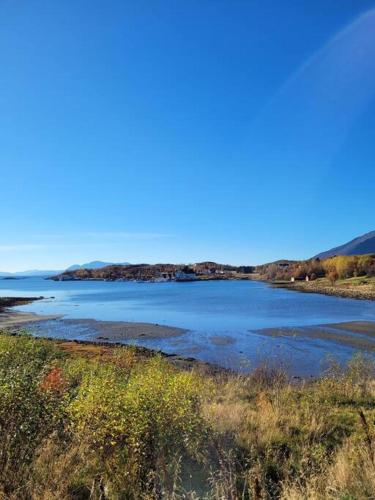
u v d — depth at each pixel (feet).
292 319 138.31
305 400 31.71
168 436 17.47
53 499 13.70
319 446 20.27
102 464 16.10
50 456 16.08
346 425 24.98
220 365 67.92
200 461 17.65
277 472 18.01
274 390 35.06
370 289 313.53
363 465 16.83
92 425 17.29
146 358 64.28
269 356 73.72
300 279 593.42
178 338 101.09
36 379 20.21
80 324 135.44
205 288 452.76
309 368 64.08
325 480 16.15
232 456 18.47
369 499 14.06
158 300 260.62
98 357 56.29
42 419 17.79
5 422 16.31
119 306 216.95
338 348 83.15
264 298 265.13
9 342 41.04
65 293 400.67
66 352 63.52
